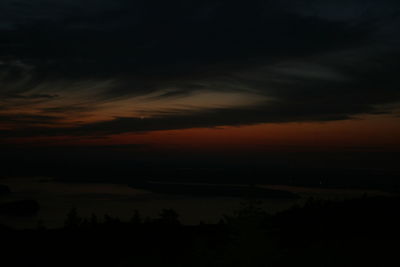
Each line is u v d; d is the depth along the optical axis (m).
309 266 9.37
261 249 7.38
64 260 14.34
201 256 8.39
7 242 17.50
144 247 15.27
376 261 9.77
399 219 16.45
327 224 16.45
